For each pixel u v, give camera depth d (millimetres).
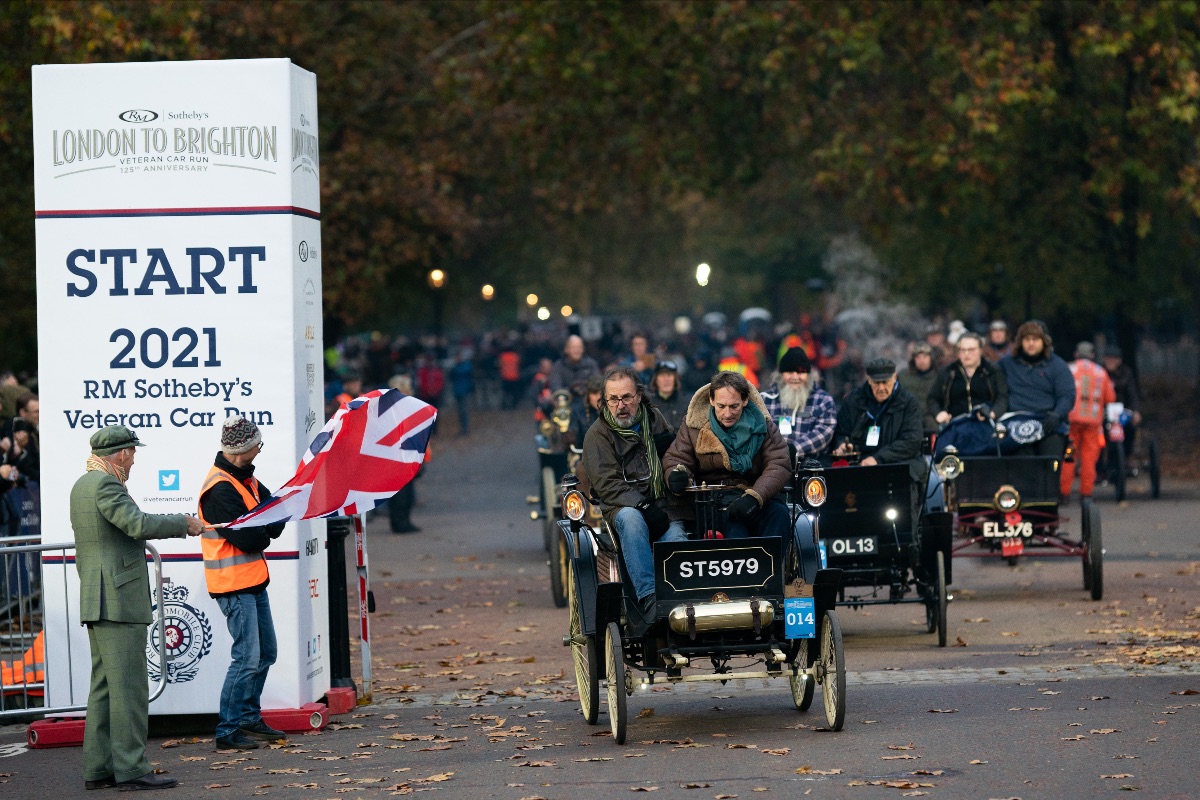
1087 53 78812
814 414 37688
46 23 62406
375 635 41188
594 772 24750
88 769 25766
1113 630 36906
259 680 28625
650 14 84562
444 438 129500
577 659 29844
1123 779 23016
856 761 24641
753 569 26812
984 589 45156
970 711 28297
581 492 28750
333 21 93938
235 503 27922
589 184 97250
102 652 25688
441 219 97438
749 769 24422
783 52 78438
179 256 29797
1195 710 27641
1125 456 69812
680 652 26656
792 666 28000
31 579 33375
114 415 29922
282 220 29781
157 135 29703
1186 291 100812
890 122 82250
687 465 28047
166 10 68000
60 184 29750
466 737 28125
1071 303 95250
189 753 28297
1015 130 83375
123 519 25516
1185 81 72438
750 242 174750
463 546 60812
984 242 94625
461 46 101125
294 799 24000
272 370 29828
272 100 29703
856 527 35469
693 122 90375
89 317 29875
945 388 44562
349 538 62375
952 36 78438
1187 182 76875
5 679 32062
